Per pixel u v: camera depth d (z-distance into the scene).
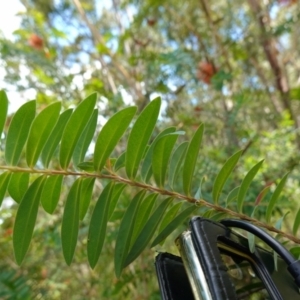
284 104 1.06
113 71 1.03
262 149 0.73
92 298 0.69
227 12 1.16
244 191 0.24
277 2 1.05
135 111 0.20
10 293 0.43
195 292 0.17
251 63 1.18
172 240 0.51
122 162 0.22
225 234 0.19
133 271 0.60
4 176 0.19
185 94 0.94
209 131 0.71
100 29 1.28
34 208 0.20
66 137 0.20
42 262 0.67
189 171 0.23
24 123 0.19
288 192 0.62
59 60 1.00
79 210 0.21
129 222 0.22
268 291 0.19
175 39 1.15
